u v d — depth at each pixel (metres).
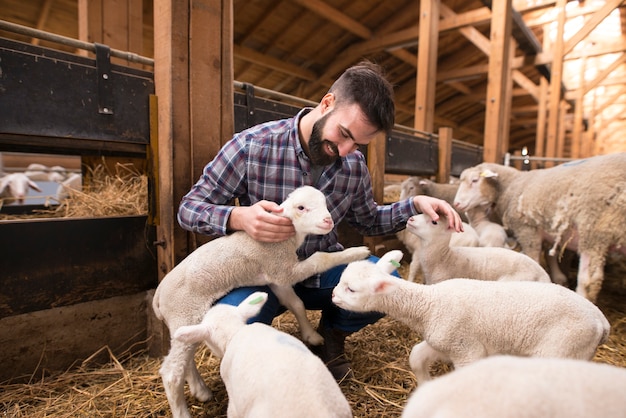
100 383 1.88
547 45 9.82
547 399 0.57
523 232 3.26
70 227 1.91
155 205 2.11
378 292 1.59
